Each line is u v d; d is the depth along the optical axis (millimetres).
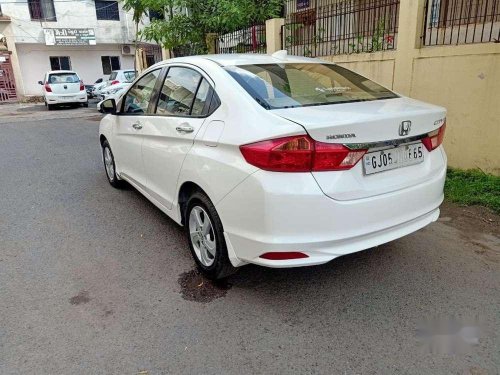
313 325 2629
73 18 24484
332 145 2393
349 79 3566
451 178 5055
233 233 2684
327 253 2477
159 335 2561
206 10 8633
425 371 2250
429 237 3783
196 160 2965
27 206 4871
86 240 3908
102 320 2709
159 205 3887
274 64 3393
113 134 4859
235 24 8461
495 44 4637
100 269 3367
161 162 3578
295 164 2363
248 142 2494
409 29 5488
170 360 2355
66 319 2725
